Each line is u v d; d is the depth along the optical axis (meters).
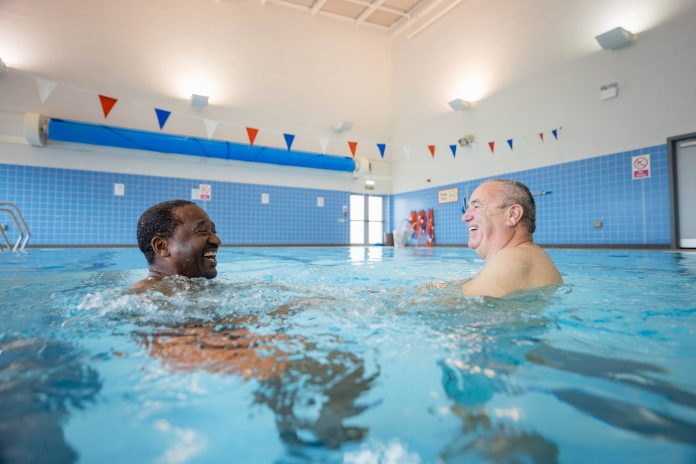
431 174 8.57
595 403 0.49
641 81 5.23
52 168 6.47
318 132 8.80
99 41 6.74
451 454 0.39
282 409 0.49
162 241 1.24
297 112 8.55
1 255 4.05
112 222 6.89
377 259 3.99
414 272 2.45
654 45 5.11
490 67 7.25
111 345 0.73
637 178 5.27
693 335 0.80
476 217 1.39
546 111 6.34
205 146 7.21
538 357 0.67
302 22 8.63
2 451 0.40
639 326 0.87
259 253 5.38
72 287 1.54
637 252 4.49
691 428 0.43
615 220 5.50
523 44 6.70
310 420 0.47
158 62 7.21
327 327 0.85
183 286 1.23
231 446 0.41
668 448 0.39
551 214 6.27
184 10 7.45
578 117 5.91
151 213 1.25
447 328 0.84
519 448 0.40
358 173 8.91
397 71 9.49
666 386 0.55
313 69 8.77
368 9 8.57
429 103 8.59
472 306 1.04
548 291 1.22
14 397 0.52
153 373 0.60
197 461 0.39
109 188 6.89
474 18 7.53
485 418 0.46
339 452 0.40
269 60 8.27
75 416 0.47
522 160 6.71
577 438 0.41
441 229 8.37
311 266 3.00
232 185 7.96
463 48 7.76
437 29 8.36
